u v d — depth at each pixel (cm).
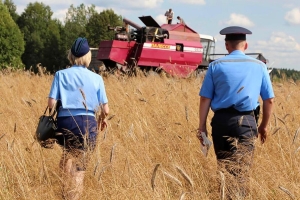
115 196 488
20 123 755
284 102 969
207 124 824
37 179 573
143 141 685
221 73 549
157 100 924
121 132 728
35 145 646
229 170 516
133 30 2327
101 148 584
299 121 835
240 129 543
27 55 9419
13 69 1514
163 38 2284
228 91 545
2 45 6919
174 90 1048
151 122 791
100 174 496
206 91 558
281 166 574
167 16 2467
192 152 647
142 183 503
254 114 555
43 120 567
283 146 639
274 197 508
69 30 9331
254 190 512
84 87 573
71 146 564
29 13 10044
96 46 8350
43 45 9362
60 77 575
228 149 553
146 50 2222
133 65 2219
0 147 633
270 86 557
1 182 548
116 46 2233
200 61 2345
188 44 2311
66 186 519
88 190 514
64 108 567
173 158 632
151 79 1304
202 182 532
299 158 605
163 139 692
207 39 2458
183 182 557
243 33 556
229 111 548
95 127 574
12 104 952
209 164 588
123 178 523
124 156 573
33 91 1220
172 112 846
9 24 6969
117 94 1044
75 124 567
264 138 583
